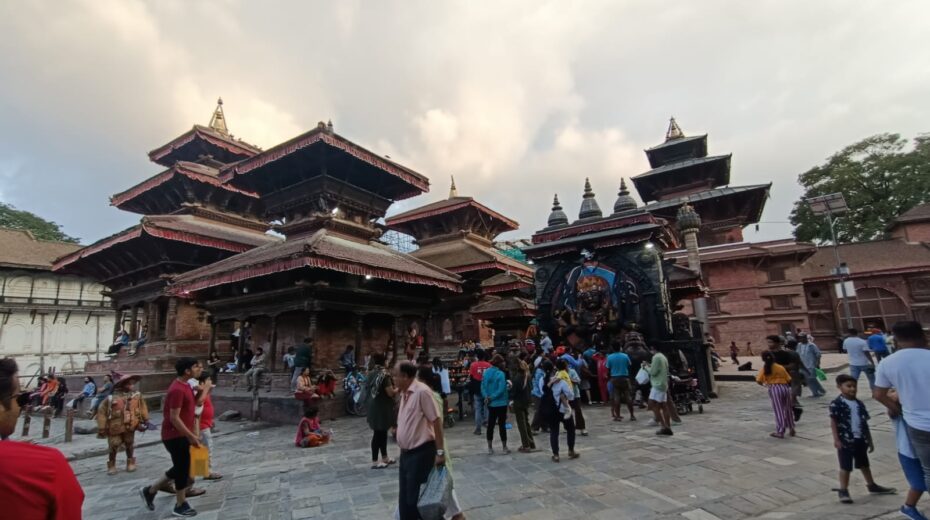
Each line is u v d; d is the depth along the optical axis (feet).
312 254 44.09
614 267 61.41
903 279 125.18
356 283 54.80
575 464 26.99
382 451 28.45
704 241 142.72
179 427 20.85
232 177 63.46
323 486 24.66
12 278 131.34
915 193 148.77
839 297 131.23
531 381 39.60
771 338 35.47
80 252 81.97
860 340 48.29
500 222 129.70
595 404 52.95
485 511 19.86
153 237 72.08
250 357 62.44
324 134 56.13
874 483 20.20
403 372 16.24
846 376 20.51
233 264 55.47
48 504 6.61
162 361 70.18
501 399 31.30
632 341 52.24
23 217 183.62
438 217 121.29
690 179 152.15
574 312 63.00
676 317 58.90
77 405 66.80
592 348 57.11
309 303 50.21
